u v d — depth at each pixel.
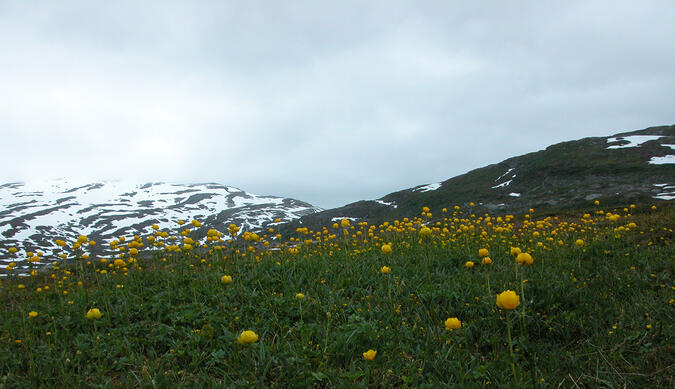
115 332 4.68
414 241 10.35
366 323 4.33
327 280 6.52
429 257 7.81
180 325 4.86
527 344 3.93
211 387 3.41
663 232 10.07
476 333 4.42
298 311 5.05
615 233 9.88
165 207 159.00
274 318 4.80
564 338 4.35
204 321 4.80
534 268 7.01
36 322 5.25
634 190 55.44
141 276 7.45
